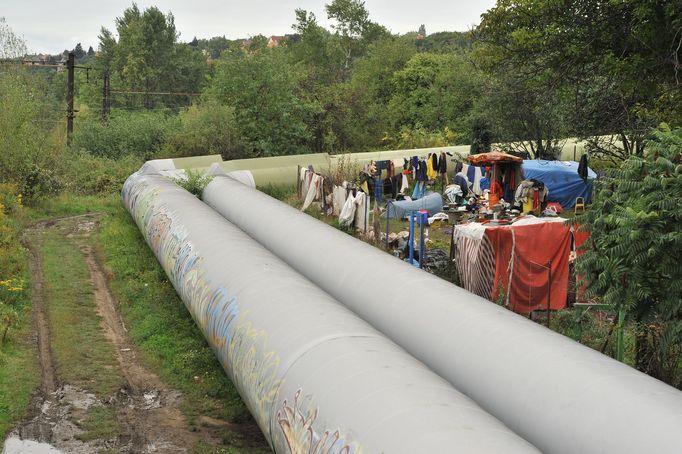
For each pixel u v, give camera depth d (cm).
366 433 623
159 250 1658
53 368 1220
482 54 2130
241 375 922
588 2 1891
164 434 1005
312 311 905
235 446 973
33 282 1730
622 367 738
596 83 2427
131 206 2272
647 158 1083
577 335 1227
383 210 2522
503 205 2356
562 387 710
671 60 1706
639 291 1030
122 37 8188
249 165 3066
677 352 1112
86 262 1950
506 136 3300
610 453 617
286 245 1475
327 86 5175
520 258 1456
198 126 4003
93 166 3391
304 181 2750
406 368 728
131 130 4062
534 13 1989
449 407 637
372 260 1216
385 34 8338
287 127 4216
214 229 1452
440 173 2989
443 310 948
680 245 985
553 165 2727
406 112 5797
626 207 1045
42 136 2956
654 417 620
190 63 8438
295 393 750
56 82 9069
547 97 2238
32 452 943
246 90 4131
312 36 8038
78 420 1038
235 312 1009
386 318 1013
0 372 1165
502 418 751
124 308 1547
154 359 1271
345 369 731
